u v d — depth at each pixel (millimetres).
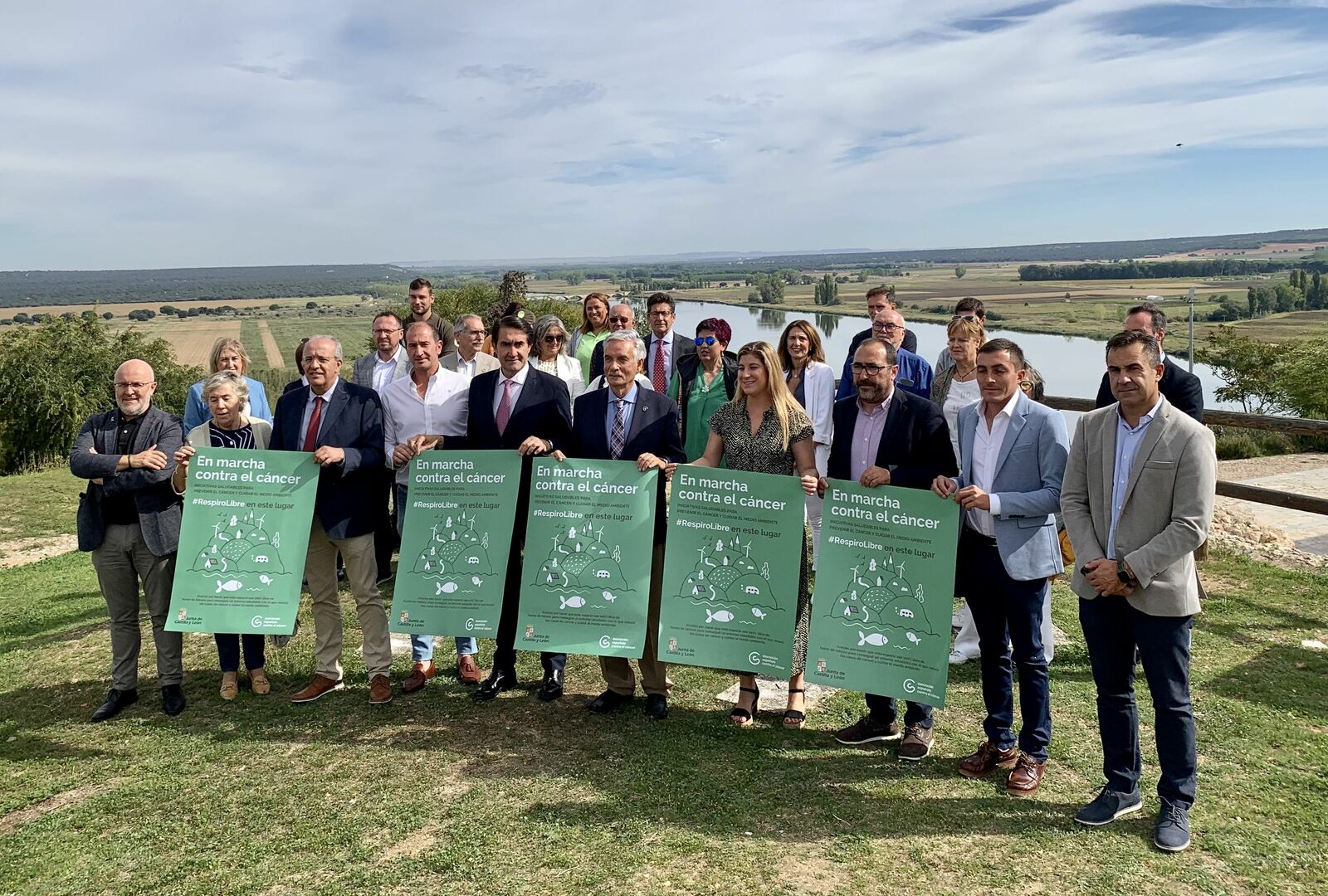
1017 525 4453
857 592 4836
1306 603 7043
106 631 8086
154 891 3836
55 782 4902
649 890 3672
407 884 3789
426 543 5625
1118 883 3645
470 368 7617
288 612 5590
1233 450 16562
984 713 5387
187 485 5566
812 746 5027
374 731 5363
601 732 5258
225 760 5051
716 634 5180
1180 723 3973
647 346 8688
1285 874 3672
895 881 3695
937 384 6375
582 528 5410
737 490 5172
